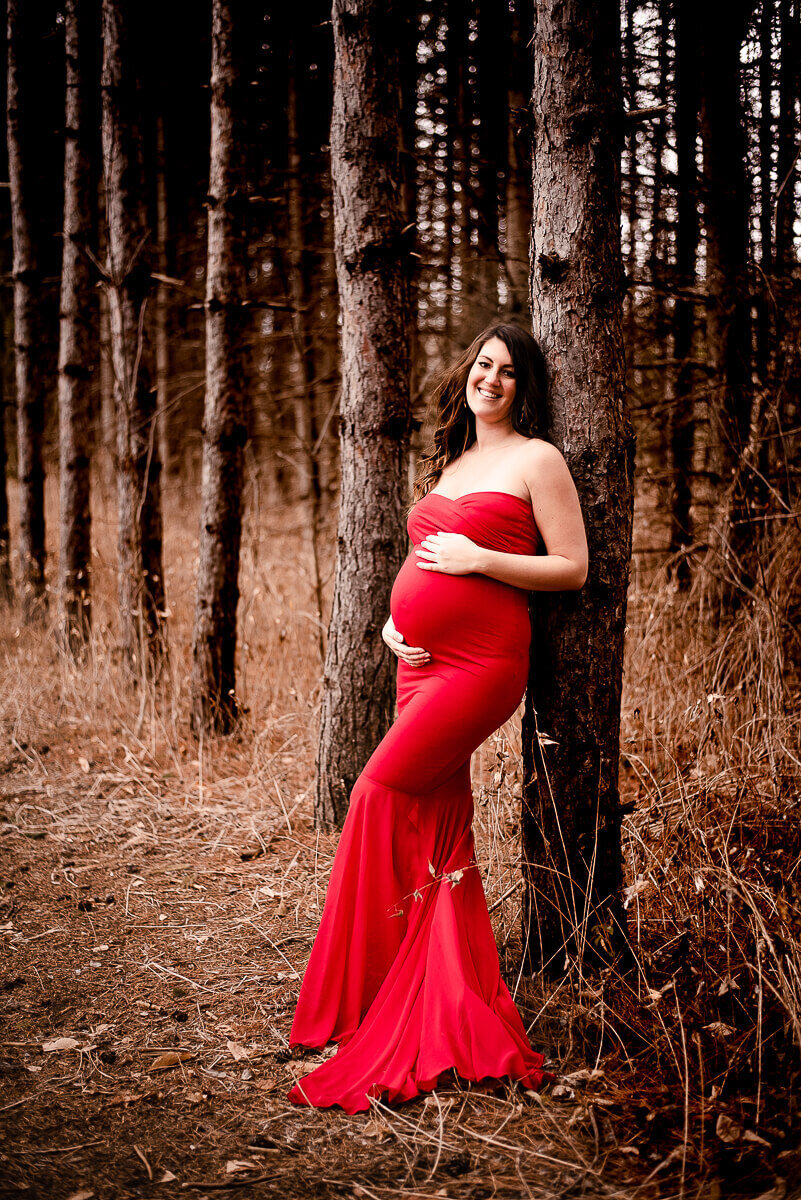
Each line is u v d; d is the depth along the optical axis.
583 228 2.45
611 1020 2.47
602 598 2.54
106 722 5.26
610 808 2.64
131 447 5.66
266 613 6.29
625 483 2.55
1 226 11.30
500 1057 2.28
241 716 5.06
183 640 6.20
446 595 2.40
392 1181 1.98
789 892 2.77
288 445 9.40
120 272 5.59
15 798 4.43
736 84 4.42
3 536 8.34
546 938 2.70
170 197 10.07
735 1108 2.15
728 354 4.67
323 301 7.49
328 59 6.81
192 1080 2.35
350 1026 2.52
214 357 4.93
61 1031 2.57
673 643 4.61
